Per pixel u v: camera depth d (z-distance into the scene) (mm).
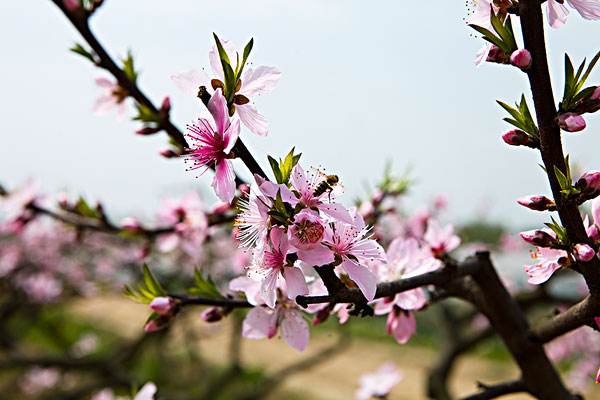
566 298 1078
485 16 397
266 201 375
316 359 1919
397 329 499
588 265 383
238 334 2020
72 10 540
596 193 367
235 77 387
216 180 392
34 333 3098
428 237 515
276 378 1916
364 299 394
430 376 1170
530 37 365
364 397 830
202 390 2090
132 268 2527
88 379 2430
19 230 907
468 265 471
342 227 394
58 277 2611
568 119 360
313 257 374
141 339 1897
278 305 456
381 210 674
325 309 464
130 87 591
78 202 750
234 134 375
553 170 375
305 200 382
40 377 2486
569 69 367
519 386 509
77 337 3754
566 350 1879
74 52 578
